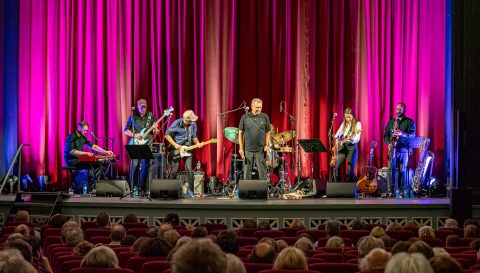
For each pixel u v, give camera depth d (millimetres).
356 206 10891
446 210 11289
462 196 11203
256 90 14820
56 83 14969
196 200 11461
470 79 12602
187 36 14812
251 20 14797
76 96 14938
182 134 13008
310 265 5289
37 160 14938
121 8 14891
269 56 14820
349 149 13633
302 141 12273
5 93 14930
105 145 14898
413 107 14719
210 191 14008
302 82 14758
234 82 14773
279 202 11031
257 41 14852
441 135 14695
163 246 5629
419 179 14078
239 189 11641
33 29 14953
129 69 14875
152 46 14820
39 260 5840
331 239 6816
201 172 13555
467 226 8086
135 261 5473
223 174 14461
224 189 13414
